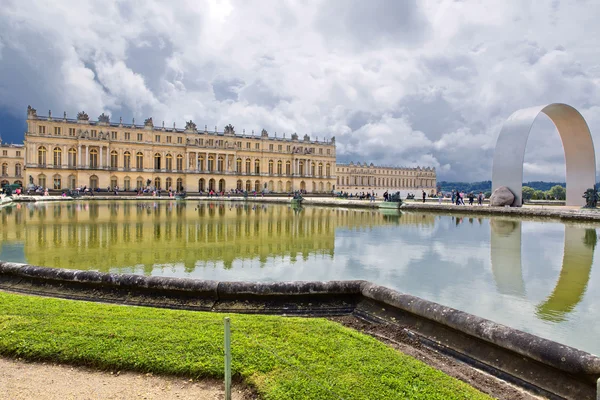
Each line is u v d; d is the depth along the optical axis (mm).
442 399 4473
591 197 39656
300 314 8070
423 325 7051
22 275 9648
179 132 110375
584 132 46031
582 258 15539
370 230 24469
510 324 8312
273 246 17703
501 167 44531
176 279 8719
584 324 8320
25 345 5852
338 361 5324
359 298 8438
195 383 5074
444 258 15328
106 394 4852
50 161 95812
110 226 24688
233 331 6328
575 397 4895
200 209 44094
